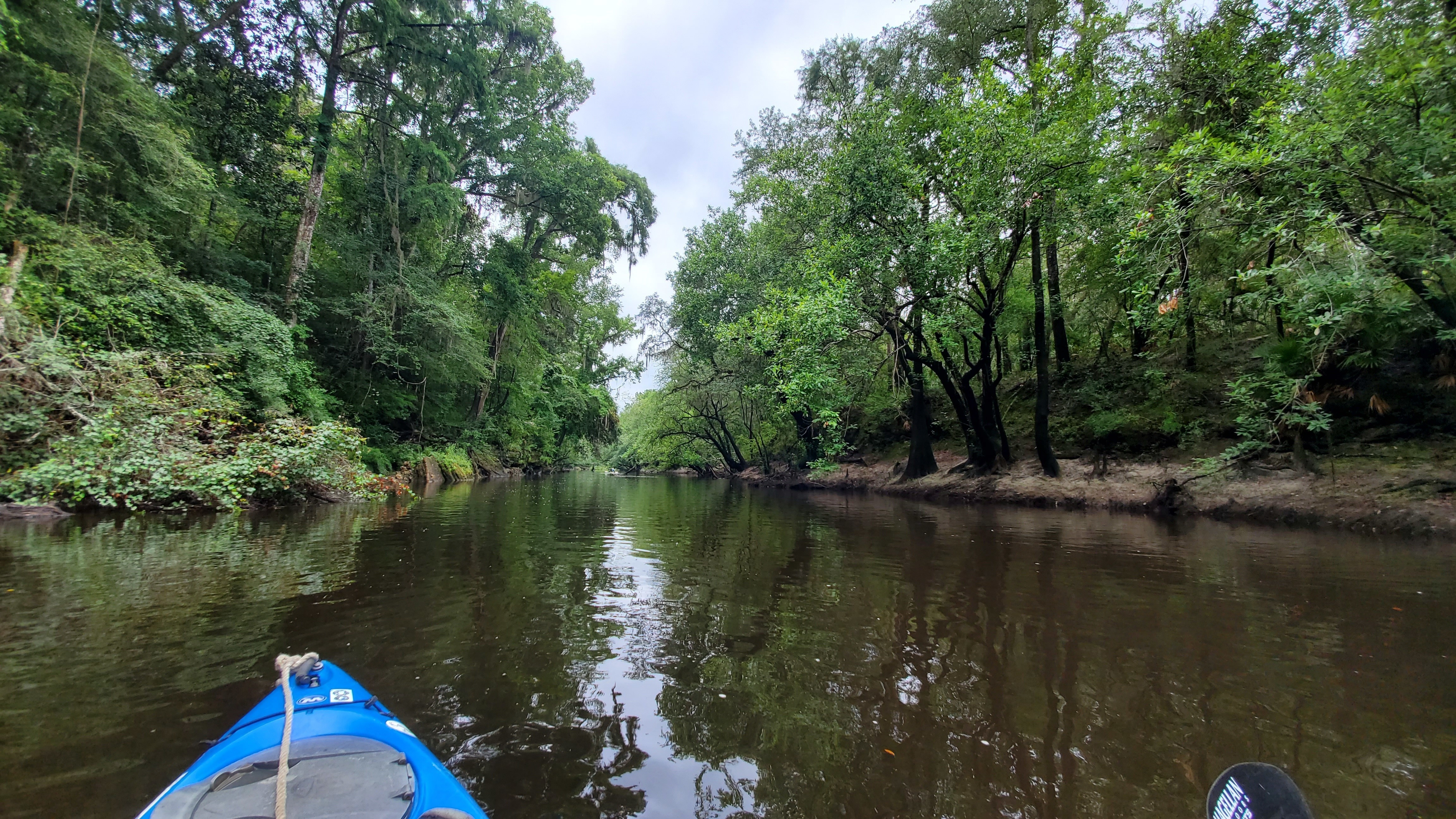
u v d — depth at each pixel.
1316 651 4.12
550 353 31.12
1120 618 4.88
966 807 2.45
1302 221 8.28
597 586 5.96
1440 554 7.32
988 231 12.02
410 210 17.80
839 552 7.89
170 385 10.08
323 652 4.01
